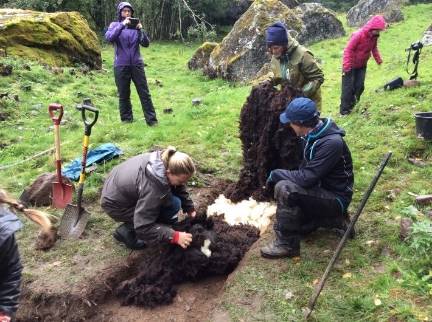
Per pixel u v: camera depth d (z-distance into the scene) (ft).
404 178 16.81
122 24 25.68
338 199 12.28
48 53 44.60
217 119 26.89
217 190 18.20
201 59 52.90
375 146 19.75
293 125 12.08
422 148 18.66
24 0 67.92
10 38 42.57
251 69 46.47
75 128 27.68
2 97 31.17
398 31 65.05
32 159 21.79
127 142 23.44
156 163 11.93
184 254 12.80
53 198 16.63
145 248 14.17
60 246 14.60
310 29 60.85
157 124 26.76
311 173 11.96
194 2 77.92
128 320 11.92
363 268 12.03
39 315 12.43
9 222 7.17
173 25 78.84
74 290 12.62
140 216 11.96
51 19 46.83
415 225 12.13
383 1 75.41
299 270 12.16
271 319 10.66
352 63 26.18
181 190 14.33
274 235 14.15
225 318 10.88
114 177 12.94
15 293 7.56
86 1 72.28
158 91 41.52
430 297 10.40
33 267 13.69
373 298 10.69
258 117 16.44
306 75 17.13
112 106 34.78
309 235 13.83
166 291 12.37
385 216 14.40
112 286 13.03
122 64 26.21
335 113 29.04
